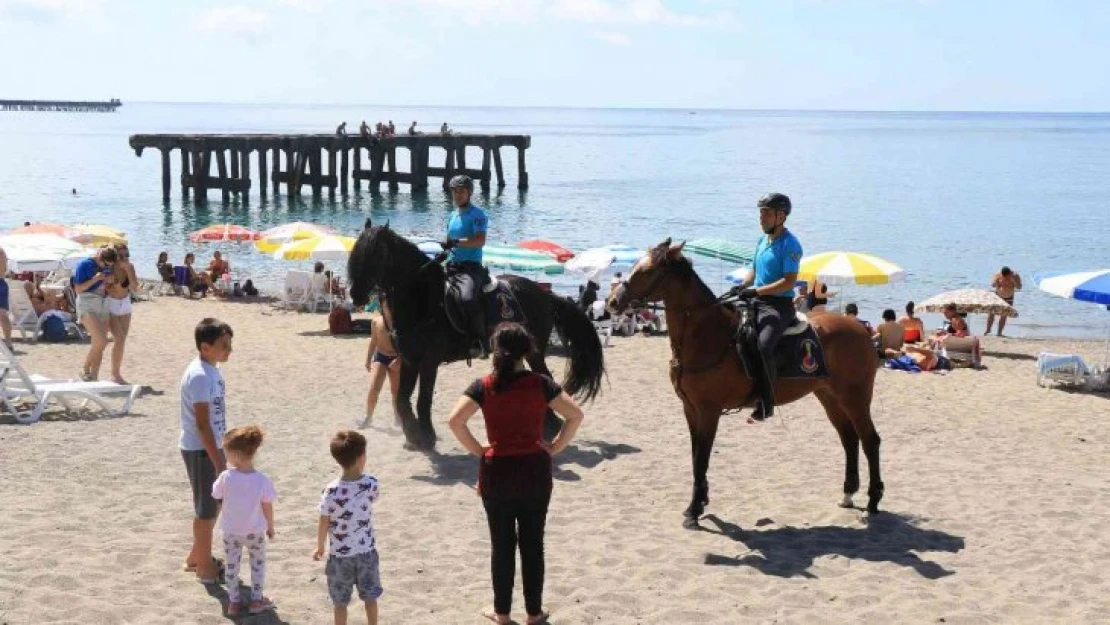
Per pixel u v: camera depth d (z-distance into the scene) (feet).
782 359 28.04
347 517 20.10
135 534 26.13
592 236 146.41
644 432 40.09
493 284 34.73
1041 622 22.57
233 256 119.24
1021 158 397.19
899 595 23.90
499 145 211.82
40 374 48.16
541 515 21.11
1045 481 34.35
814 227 159.84
